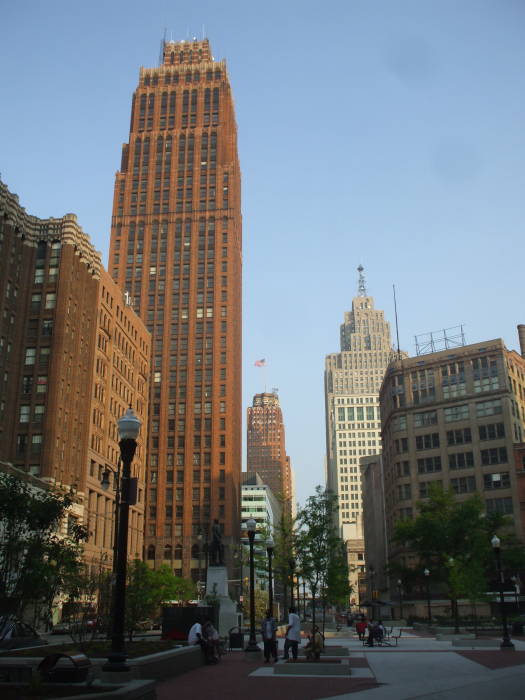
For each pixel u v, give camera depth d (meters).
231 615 51.75
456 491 109.69
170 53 188.38
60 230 90.25
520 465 105.00
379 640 45.41
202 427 148.88
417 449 116.44
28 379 83.44
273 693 19.98
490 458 108.25
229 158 176.00
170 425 149.50
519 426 112.12
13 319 83.94
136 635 47.09
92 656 23.83
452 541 72.69
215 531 56.03
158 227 162.88
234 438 151.62
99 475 94.19
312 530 53.44
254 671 26.89
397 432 119.50
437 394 116.81
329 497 54.75
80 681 17.23
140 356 119.12
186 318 156.00
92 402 93.25
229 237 161.25
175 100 175.12
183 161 168.50
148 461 147.25
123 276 159.50
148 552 141.25
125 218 164.12
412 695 19.19
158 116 173.62
